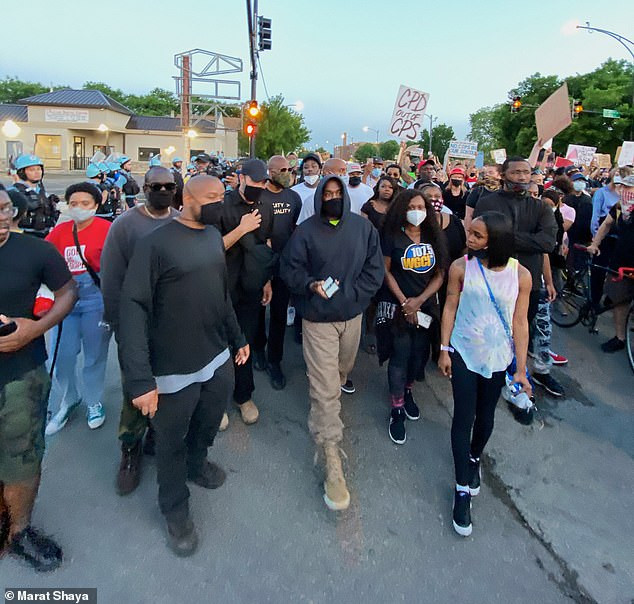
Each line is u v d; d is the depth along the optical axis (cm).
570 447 353
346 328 316
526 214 379
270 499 288
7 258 215
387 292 359
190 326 236
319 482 306
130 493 287
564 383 454
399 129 770
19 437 227
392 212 352
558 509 290
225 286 255
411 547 258
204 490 293
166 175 283
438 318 358
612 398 427
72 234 330
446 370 286
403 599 227
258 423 371
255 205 373
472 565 248
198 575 235
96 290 337
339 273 306
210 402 262
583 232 630
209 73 3262
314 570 241
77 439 339
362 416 387
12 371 223
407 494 298
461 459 273
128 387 224
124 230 279
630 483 315
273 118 4591
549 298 434
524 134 4906
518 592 233
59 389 347
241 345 281
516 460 336
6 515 238
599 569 248
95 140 4341
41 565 233
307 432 361
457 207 707
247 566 241
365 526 271
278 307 420
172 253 226
